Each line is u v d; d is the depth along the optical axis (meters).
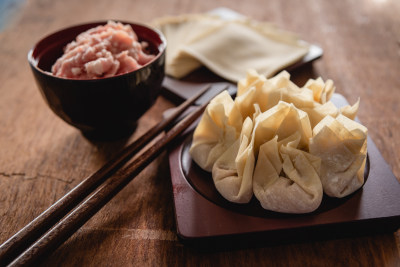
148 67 0.32
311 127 0.30
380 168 0.30
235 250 0.27
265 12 0.58
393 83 0.42
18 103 0.41
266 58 0.43
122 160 0.31
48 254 0.24
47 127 0.38
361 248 0.27
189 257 0.27
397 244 0.27
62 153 0.35
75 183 0.32
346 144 0.27
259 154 0.28
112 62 0.31
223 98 0.31
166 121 0.35
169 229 0.29
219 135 0.30
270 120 0.28
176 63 0.43
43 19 0.57
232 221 0.26
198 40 0.46
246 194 0.27
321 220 0.26
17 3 0.62
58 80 0.30
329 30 0.52
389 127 0.36
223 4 0.60
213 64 0.42
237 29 0.47
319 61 0.46
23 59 0.48
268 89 0.31
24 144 0.36
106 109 0.32
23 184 0.32
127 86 0.31
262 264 0.26
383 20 0.54
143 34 0.37
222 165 0.29
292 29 0.53
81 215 0.26
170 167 0.31
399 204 0.27
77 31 0.37
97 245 0.28
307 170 0.27
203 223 0.26
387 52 0.47
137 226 0.29
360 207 0.27
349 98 0.40
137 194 0.31
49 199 0.31
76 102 0.31
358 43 0.49
